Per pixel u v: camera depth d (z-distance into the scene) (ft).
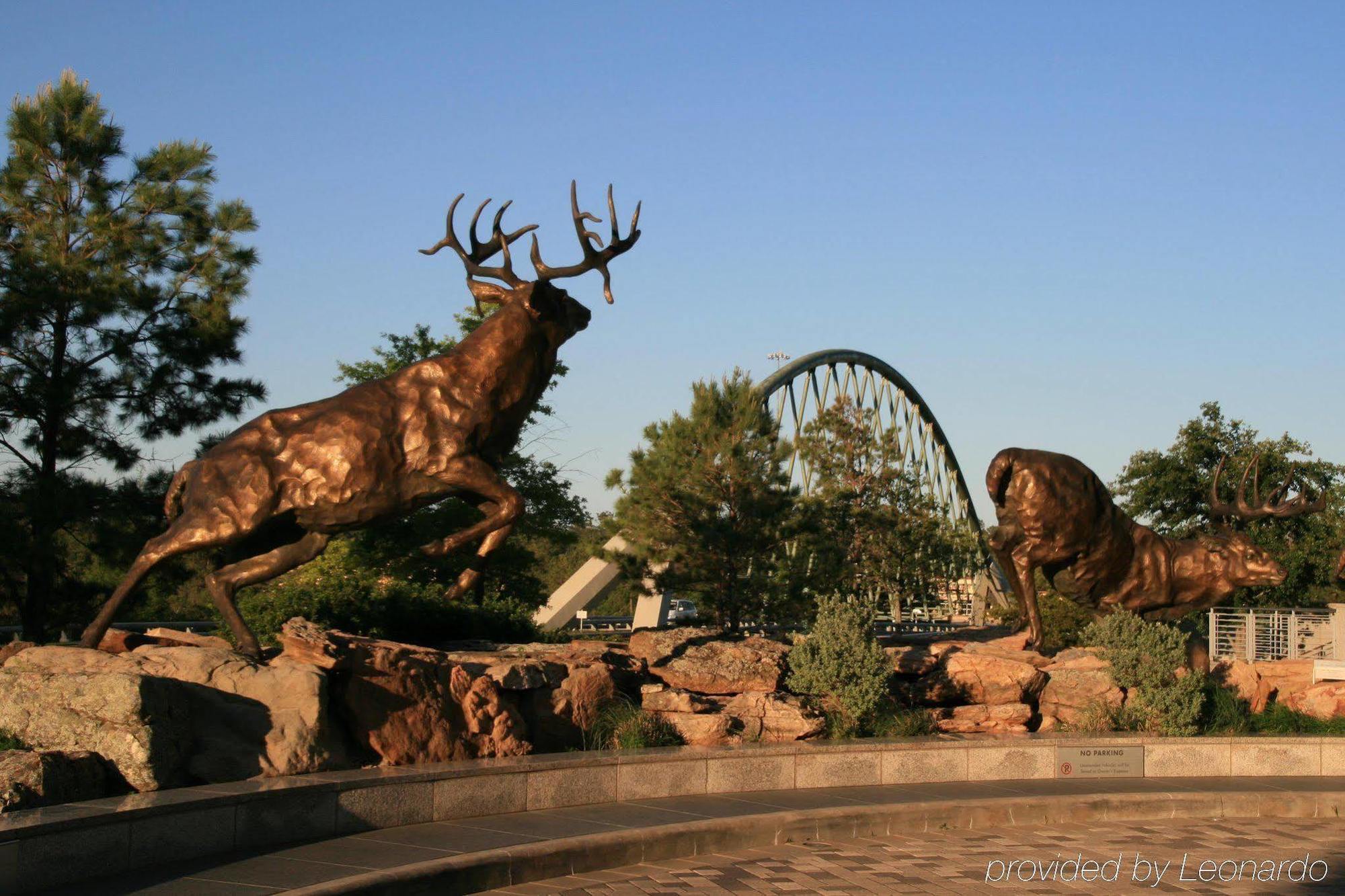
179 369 91.91
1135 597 77.36
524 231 58.44
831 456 184.65
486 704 53.98
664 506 92.22
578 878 40.70
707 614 96.48
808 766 54.90
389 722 49.42
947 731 68.95
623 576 96.32
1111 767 59.98
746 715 62.28
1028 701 72.33
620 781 50.34
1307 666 78.64
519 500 54.60
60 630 88.22
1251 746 61.52
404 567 112.57
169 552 51.88
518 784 47.21
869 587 176.65
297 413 53.83
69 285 86.94
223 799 38.32
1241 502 82.28
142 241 91.30
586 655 66.54
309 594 70.33
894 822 49.73
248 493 51.93
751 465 91.81
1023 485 76.38
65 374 87.15
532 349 56.39
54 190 91.30
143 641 56.29
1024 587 77.15
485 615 79.51
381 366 128.06
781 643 70.18
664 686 65.72
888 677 67.05
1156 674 68.80
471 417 54.44
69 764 38.58
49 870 33.22
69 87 92.84
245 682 45.78
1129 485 142.31
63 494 82.89
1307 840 49.42
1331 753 62.18
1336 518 130.93
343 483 52.31
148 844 36.04
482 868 38.47
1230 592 76.79
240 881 34.58
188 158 94.99
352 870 36.24
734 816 47.03
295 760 44.06
